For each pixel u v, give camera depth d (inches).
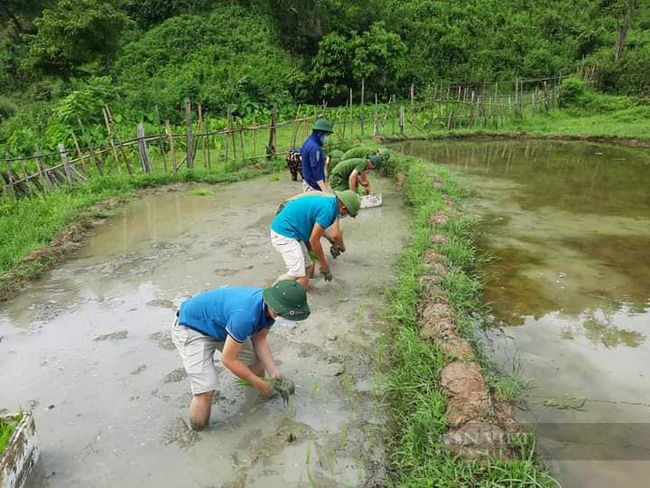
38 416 144.6
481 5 1226.6
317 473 123.5
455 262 245.6
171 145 436.1
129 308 207.8
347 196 198.7
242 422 140.7
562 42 1138.0
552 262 258.2
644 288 227.8
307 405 147.2
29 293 224.4
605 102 860.6
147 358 171.9
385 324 190.9
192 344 130.3
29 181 368.2
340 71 954.1
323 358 169.5
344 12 1005.2
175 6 1322.6
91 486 120.6
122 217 334.6
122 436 136.4
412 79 1026.1
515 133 729.6
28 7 1139.9
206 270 243.9
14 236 283.3
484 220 329.7
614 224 319.0
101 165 422.0
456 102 772.0
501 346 182.2
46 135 504.7
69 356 174.2
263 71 1050.7
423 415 133.4
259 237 288.8
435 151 620.4
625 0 1151.0
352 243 277.3
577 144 664.4
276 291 121.9
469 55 1110.4
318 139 265.1
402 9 1149.7
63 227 297.7
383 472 124.1
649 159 551.8
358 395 151.6
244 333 124.1
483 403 136.3
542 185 430.9
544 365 170.7
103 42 904.3
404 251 259.4
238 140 634.2
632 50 1021.2
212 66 1079.0
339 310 201.5
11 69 1094.4
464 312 198.2
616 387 159.5
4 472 110.5
